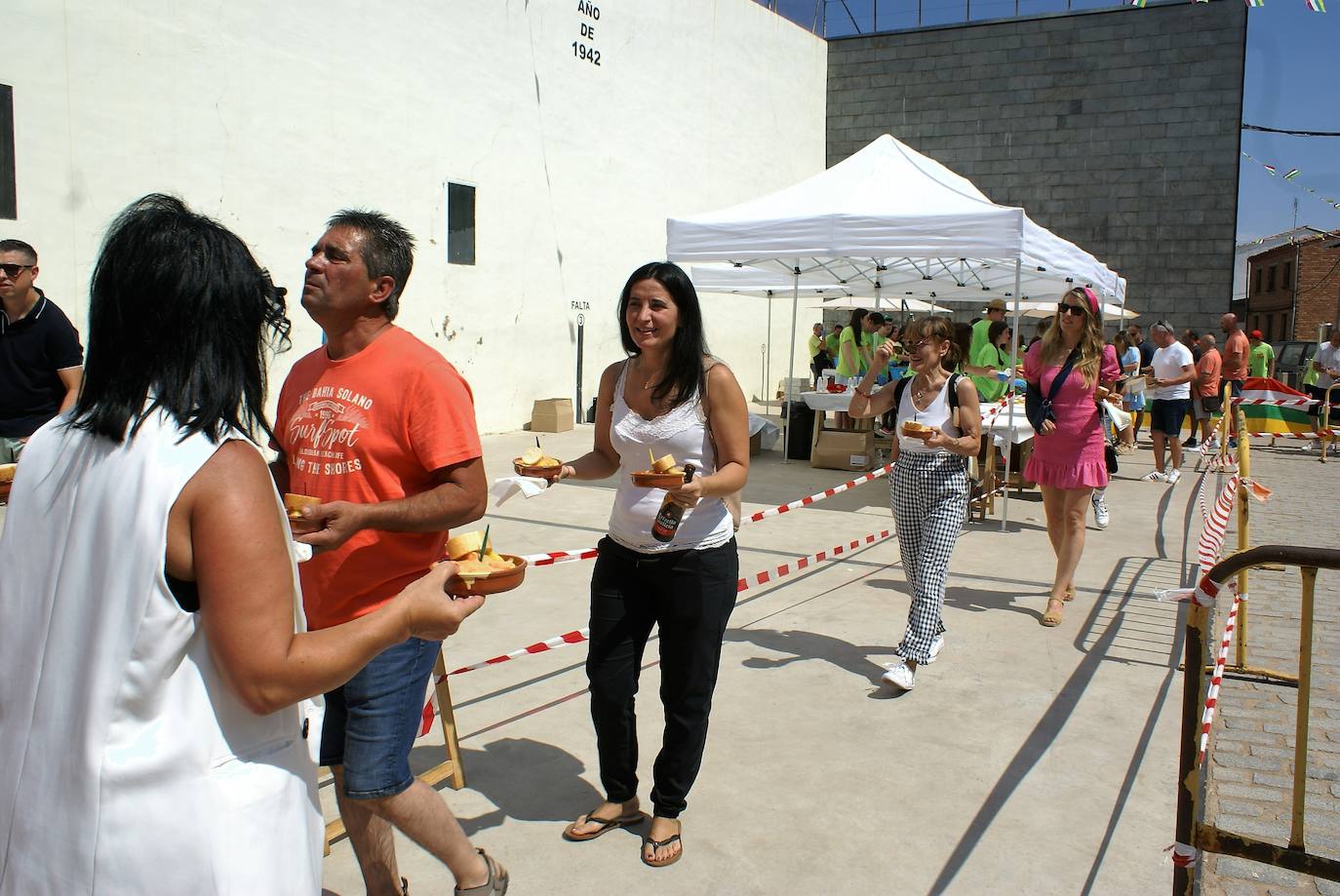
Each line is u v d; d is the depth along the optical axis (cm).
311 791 153
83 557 133
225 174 999
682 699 301
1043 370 563
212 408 138
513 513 854
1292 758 386
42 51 838
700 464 297
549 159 1487
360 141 1153
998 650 509
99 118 882
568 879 294
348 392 233
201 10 962
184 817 132
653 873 298
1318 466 1327
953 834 324
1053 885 294
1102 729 409
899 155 995
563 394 1555
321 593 232
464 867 240
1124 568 694
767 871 301
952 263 1158
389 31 1183
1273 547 240
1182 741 250
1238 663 479
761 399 2248
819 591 624
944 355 456
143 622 129
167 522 130
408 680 226
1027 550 754
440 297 1295
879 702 436
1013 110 2244
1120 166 2158
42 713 133
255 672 134
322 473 234
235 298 143
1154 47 2102
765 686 454
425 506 225
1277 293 4103
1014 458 1029
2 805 136
